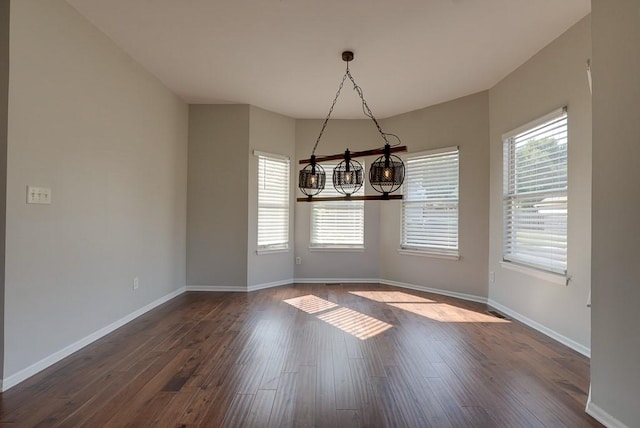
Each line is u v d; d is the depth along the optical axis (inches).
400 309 152.1
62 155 98.3
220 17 107.0
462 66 139.1
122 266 128.2
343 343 112.1
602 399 69.9
